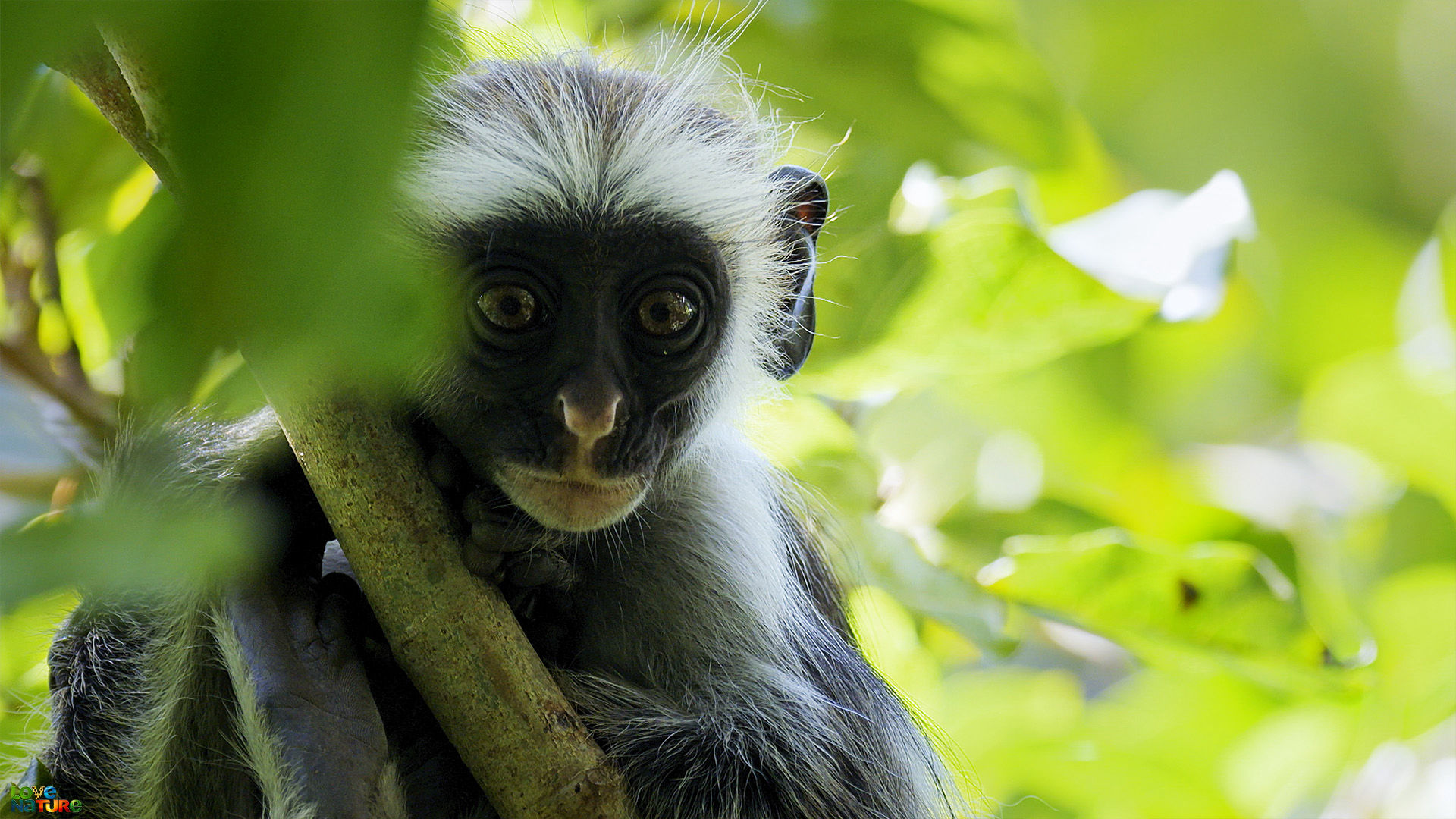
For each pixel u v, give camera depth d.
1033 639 9.74
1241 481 11.12
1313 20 16.69
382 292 1.81
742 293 6.84
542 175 5.51
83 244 7.60
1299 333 14.41
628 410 5.60
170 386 1.72
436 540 4.62
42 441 5.26
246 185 1.65
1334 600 9.25
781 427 8.25
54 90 6.94
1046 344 7.97
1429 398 10.84
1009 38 8.43
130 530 2.08
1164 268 7.95
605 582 6.60
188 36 1.63
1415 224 16.58
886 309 7.88
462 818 5.97
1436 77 16.86
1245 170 16.58
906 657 8.83
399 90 1.70
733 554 6.84
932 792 7.50
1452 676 8.98
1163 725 9.40
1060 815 8.92
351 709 5.02
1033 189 8.89
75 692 6.30
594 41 8.37
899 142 8.56
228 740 5.70
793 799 6.36
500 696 4.64
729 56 8.43
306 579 5.43
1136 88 16.88
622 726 6.05
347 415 4.52
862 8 8.30
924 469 9.60
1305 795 9.03
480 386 5.41
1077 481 10.77
